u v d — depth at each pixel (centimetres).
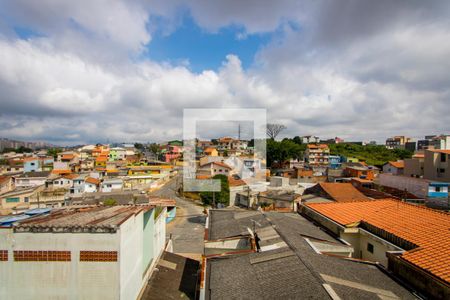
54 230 927
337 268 959
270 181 4394
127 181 5678
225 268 1037
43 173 5066
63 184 4544
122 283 968
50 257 933
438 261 894
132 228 1099
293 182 4922
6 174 5350
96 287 938
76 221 1023
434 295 827
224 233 1471
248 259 1065
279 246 1138
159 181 6172
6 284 934
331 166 6625
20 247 928
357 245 1394
